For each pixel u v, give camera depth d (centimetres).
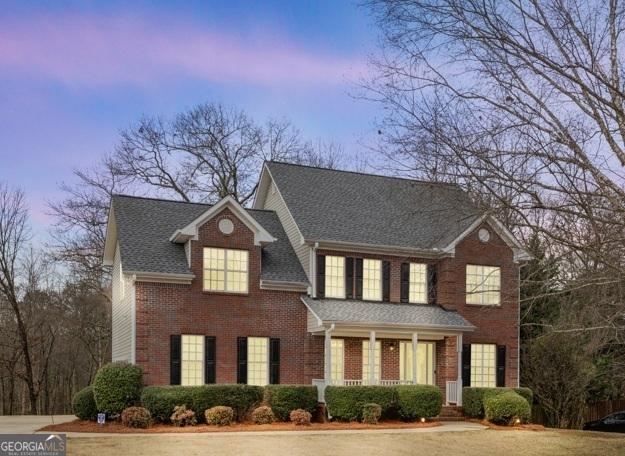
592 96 1274
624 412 3123
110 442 2042
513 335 3241
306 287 2955
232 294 2823
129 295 2805
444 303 3141
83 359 5203
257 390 2628
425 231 3262
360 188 3488
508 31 1276
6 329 4684
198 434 2266
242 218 2886
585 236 1285
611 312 1406
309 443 2111
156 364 2658
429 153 1324
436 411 2748
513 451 2145
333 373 2945
